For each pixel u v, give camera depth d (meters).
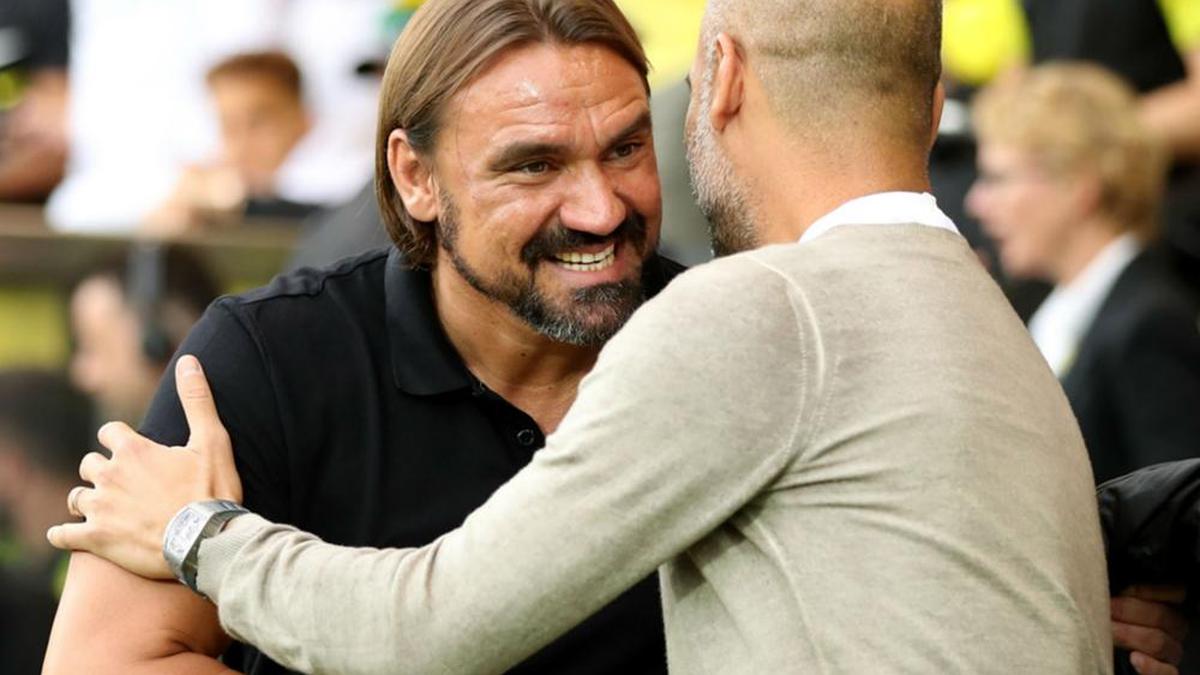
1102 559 7.09
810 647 6.65
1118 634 8.04
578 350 8.00
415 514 7.88
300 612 6.93
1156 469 8.03
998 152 13.42
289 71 16.12
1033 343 7.12
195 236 14.08
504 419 7.96
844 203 7.03
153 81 17.31
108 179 17.08
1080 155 13.14
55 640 7.62
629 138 7.54
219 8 17.02
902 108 7.08
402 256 8.09
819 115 7.05
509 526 6.72
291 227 15.09
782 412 6.64
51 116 17.31
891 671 6.55
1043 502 6.79
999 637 6.61
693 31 15.16
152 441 7.69
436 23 7.61
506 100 7.45
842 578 6.63
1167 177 15.21
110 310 13.62
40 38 17.50
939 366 6.75
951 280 6.93
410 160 7.77
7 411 13.45
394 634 6.79
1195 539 7.77
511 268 7.58
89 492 7.60
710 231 7.42
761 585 6.75
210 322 7.98
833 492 6.67
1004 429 6.78
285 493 7.82
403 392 7.92
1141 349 12.59
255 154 16.09
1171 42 15.34
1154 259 13.09
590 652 7.91
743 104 7.18
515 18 7.48
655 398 6.62
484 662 6.78
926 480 6.64
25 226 13.85
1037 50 15.39
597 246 7.57
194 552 7.25
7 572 13.31
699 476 6.61
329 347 7.96
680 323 6.69
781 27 7.07
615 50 7.57
